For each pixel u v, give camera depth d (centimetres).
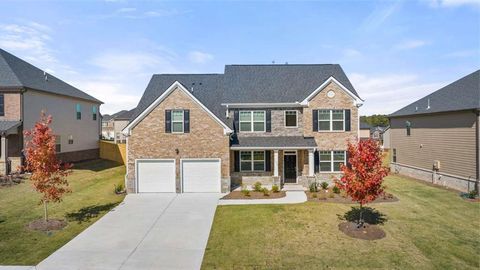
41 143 1305
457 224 1332
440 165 2211
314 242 1147
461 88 2269
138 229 1304
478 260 1002
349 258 1016
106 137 7138
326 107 2184
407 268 950
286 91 2325
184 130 1981
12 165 2359
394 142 2911
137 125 1977
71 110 3097
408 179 2488
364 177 1227
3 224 1333
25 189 1945
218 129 1983
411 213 1487
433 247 1098
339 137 2198
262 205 1647
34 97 2556
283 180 2225
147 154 1973
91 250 1091
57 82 3078
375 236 1192
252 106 2231
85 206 1648
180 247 1118
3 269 943
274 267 959
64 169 1498
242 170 2216
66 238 1198
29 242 1154
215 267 962
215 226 1337
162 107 1981
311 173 2098
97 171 2692
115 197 1852
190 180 1986
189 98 1980
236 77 2472
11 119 2398
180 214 1512
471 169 1898
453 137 2064
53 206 1622
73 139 3133
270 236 1208
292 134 2256
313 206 1608
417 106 2638
